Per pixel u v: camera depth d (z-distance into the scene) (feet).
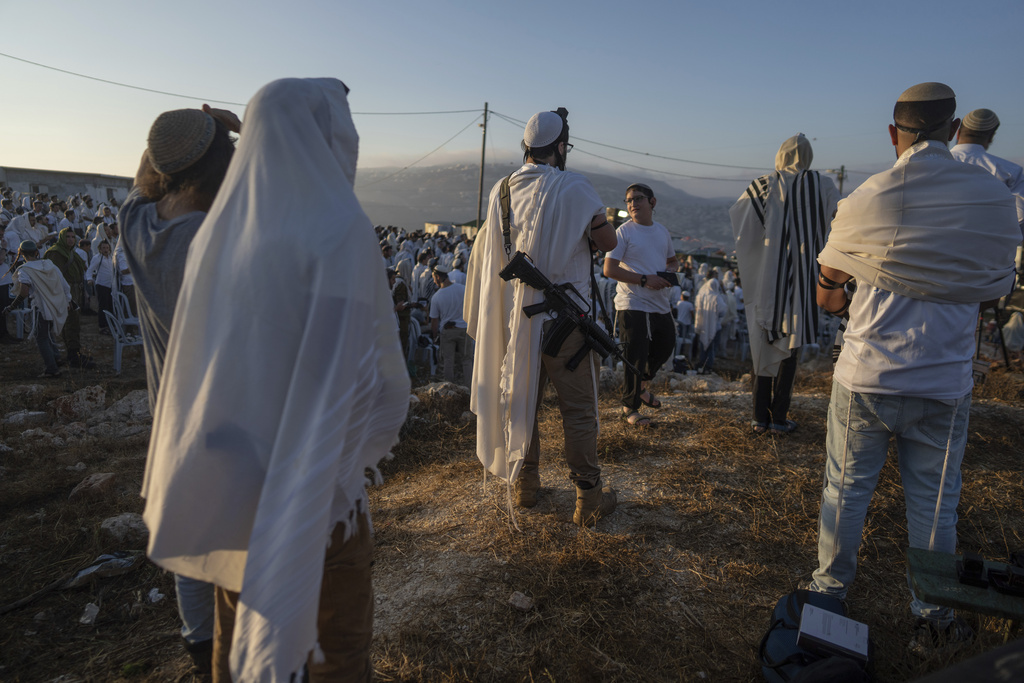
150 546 3.66
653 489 10.32
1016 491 10.02
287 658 3.34
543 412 15.76
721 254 113.19
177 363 3.70
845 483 6.73
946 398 6.09
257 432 3.60
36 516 11.10
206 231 3.75
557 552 8.49
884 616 7.22
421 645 6.89
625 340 13.73
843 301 7.16
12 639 7.64
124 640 7.65
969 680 2.66
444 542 9.08
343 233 3.61
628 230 13.79
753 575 7.97
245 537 3.76
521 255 8.57
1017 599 5.48
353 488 4.02
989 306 6.81
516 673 6.49
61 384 21.49
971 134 12.28
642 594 7.65
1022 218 11.42
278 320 3.55
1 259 28.04
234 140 5.12
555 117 8.95
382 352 4.21
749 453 11.75
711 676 6.40
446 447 14.48
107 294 31.30
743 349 49.16
